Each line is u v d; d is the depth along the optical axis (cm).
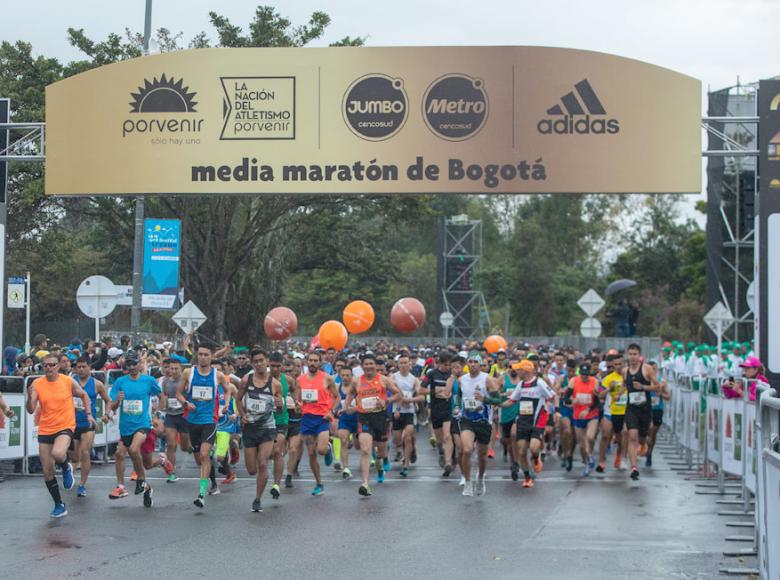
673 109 1792
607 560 988
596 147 1794
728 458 1430
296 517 1257
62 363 1630
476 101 1798
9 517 1246
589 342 4984
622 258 7981
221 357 1848
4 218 1900
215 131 1830
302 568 940
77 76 1861
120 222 3644
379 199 3438
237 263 3503
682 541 1096
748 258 3797
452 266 6259
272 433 1313
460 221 6362
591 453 1759
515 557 1000
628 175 1792
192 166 1836
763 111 1764
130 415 1380
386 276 4431
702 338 5325
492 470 1844
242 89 1823
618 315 4803
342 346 2580
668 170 1792
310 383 1477
